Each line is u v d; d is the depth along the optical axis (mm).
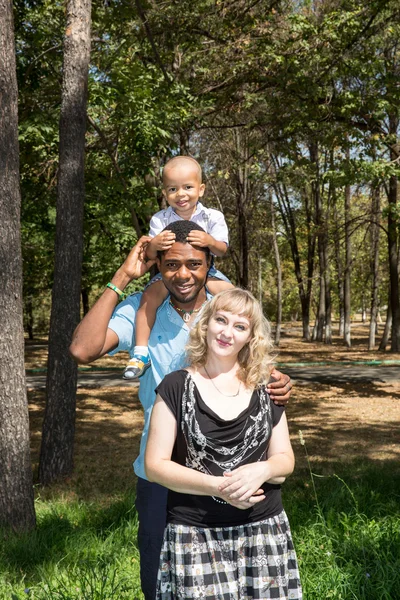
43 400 16625
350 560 4426
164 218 3506
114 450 10914
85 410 15047
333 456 9812
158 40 15742
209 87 16078
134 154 12477
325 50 14867
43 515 6520
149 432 2447
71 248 8680
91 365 25156
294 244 37688
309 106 15047
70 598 3877
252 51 15320
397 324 28219
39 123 12070
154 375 2771
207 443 2367
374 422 13031
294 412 14344
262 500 2438
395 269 27891
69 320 8797
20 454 6070
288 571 2459
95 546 5129
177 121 12977
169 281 2691
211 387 2467
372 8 14727
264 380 2521
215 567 2342
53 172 14133
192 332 2537
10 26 6273
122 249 21891
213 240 2760
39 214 16062
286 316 77250
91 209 15297
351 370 22266
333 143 15664
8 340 6148
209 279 2922
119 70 11922
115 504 6492
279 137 16078
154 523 2744
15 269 6246
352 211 34156
